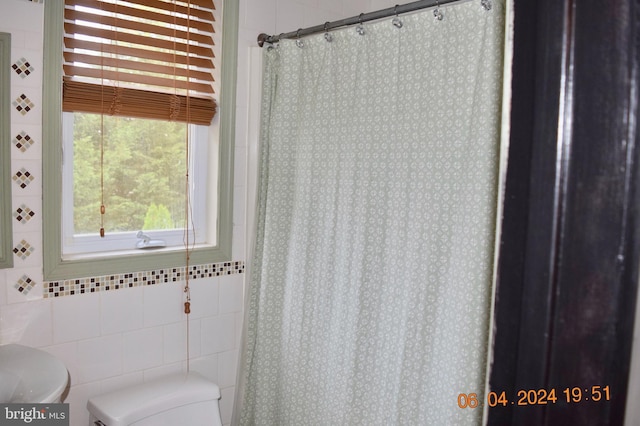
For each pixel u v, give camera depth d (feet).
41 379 4.32
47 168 5.08
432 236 4.71
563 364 1.05
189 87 6.10
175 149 6.29
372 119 5.26
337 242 5.70
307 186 5.98
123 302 5.76
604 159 0.99
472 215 4.34
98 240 5.77
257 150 6.55
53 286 5.24
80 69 5.34
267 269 6.46
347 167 5.54
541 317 1.08
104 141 5.75
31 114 4.96
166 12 5.93
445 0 4.36
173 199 6.36
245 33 6.40
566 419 1.06
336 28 5.92
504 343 1.17
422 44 4.76
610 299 1.00
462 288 4.43
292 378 6.26
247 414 6.79
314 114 5.89
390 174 5.12
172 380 5.98
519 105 1.13
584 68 1.01
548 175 1.06
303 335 6.10
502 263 1.17
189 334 6.34
